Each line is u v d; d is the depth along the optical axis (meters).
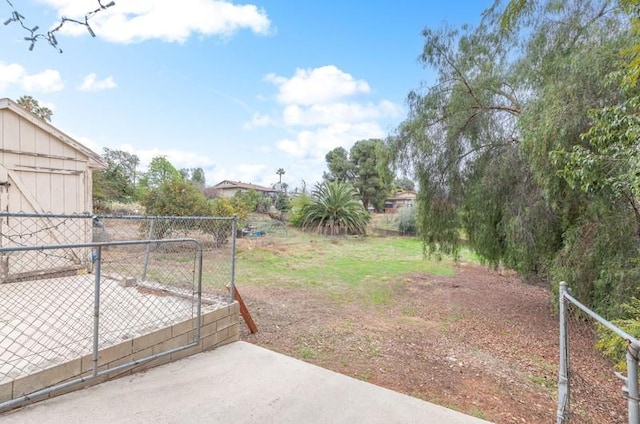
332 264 10.16
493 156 6.30
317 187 19.02
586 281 4.68
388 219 19.94
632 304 3.99
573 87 4.16
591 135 3.49
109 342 2.46
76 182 4.93
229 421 2.01
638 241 4.23
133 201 18.84
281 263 9.80
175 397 2.23
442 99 6.62
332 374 2.75
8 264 4.11
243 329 4.44
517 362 4.01
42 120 4.50
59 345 2.41
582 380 3.51
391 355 3.92
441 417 2.24
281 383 2.53
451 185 6.80
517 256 5.82
